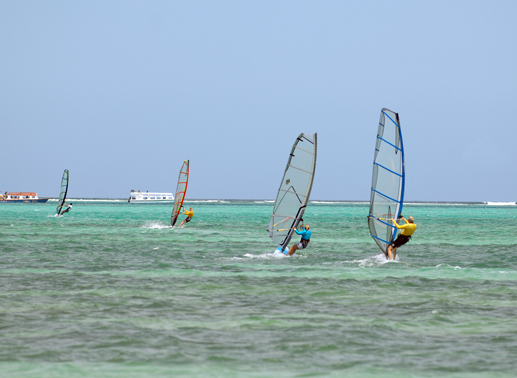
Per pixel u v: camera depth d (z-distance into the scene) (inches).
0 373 1076.5
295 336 1376.7
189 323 1501.0
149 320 1526.8
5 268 2471.7
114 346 1272.1
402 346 1302.9
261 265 2716.5
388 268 2615.7
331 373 1106.1
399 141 2674.7
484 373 1111.0
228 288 2042.3
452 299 1860.2
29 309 1637.6
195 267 2615.7
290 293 1951.3
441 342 1339.8
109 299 1807.3
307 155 3046.3
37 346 1262.3
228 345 1295.5
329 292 1977.1
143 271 2452.0
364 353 1243.8
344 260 2933.1
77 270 2449.6
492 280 2272.4
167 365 1144.8
